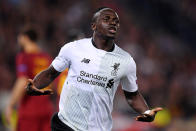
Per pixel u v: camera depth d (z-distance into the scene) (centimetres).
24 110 2167
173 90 4259
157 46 5141
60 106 1395
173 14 5875
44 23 4562
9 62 4072
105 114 1375
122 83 1438
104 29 1345
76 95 1355
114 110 3747
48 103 2220
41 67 2222
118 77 1373
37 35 2228
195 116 4119
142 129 3416
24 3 4638
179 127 3803
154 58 4819
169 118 3934
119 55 1373
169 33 5588
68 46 1379
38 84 1391
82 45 1371
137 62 4631
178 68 4881
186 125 3844
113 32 1347
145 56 4788
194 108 4272
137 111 1454
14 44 4216
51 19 4638
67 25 4653
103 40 1361
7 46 4178
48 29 4541
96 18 1369
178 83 4434
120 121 3512
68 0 4897
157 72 4591
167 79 4609
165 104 4169
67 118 1364
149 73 4547
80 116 1355
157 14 5766
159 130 3653
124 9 5381
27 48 2206
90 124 1353
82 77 1352
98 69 1345
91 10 4906
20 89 2156
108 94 1366
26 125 2167
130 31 5047
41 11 4647
